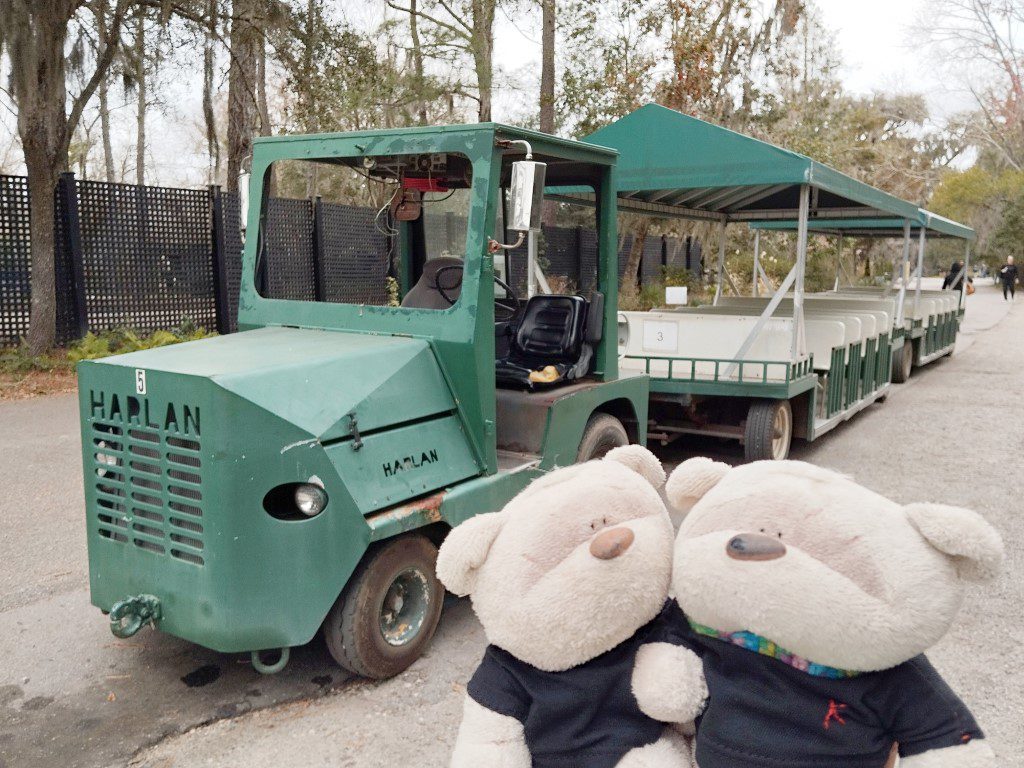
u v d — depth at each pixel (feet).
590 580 5.24
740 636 5.16
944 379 39.45
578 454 14.61
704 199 27.55
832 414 24.95
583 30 53.01
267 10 42.34
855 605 4.64
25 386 31.01
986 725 10.23
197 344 12.01
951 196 141.18
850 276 63.62
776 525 5.02
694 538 5.22
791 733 5.04
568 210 57.00
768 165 21.18
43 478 20.66
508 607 5.42
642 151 22.76
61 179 35.86
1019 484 21.04
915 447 25.32
